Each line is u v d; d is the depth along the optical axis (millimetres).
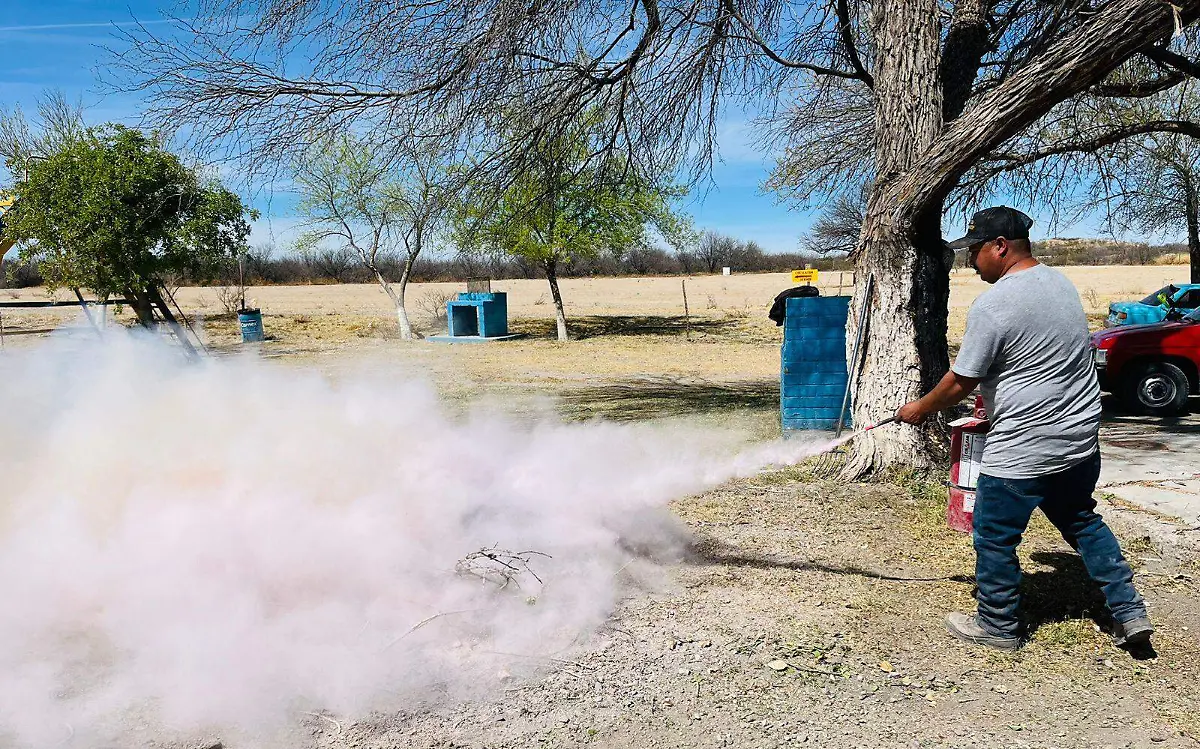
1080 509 3559
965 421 4660
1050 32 6617
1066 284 3369
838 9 7852
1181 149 13523
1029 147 9227
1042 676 3387
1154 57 7039
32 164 17203
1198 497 6039
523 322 28797
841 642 3703
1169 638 3703
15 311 30594
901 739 2979
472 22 6797
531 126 8062
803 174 11641
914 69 5789
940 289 6102
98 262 16266
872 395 6215
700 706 3219
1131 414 10414
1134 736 2967
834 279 47531
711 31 7531
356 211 22516
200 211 16875
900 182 5812
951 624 3766
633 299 40094
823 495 5957
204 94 6898
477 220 8719
